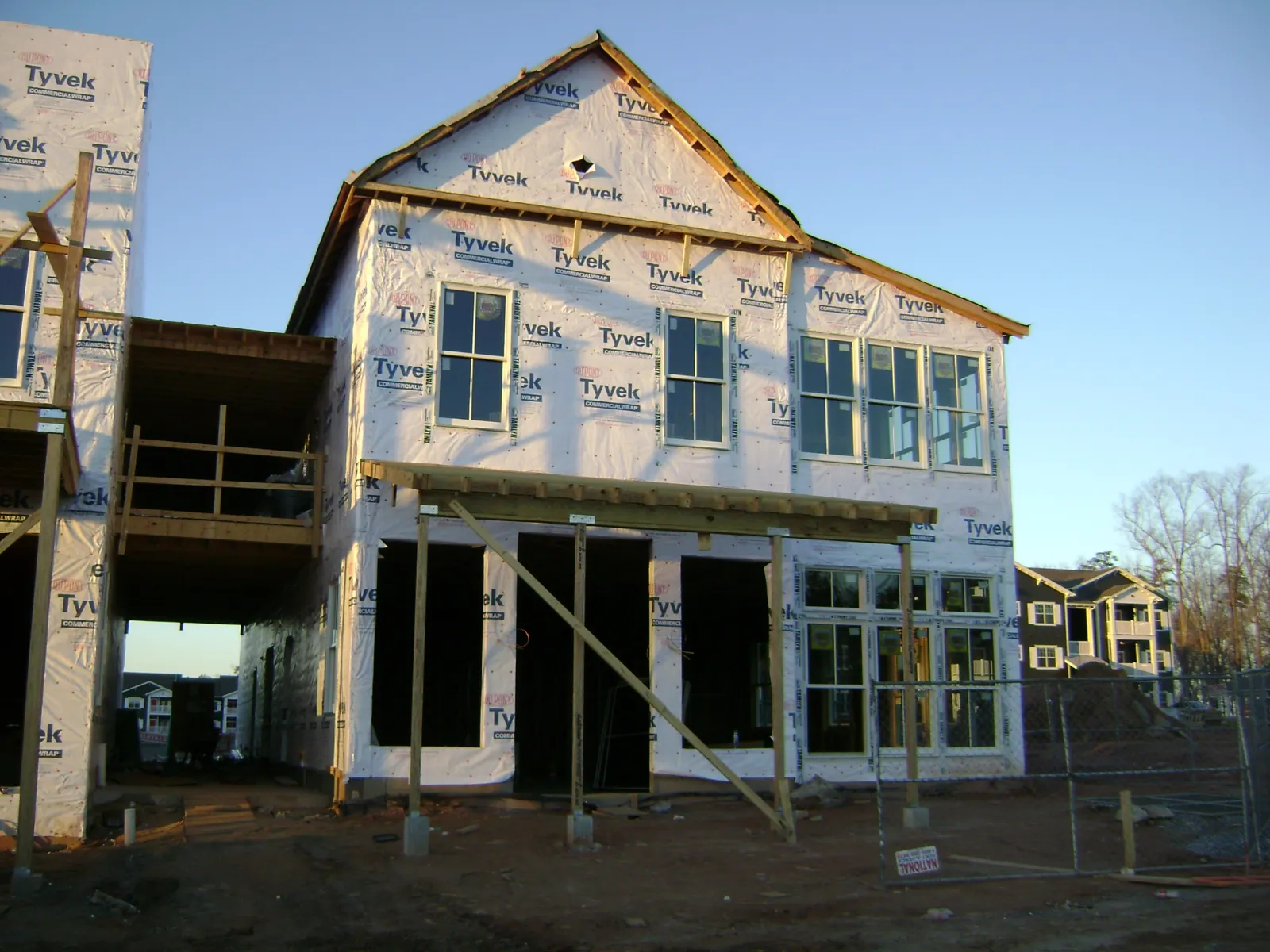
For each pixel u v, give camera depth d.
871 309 17.66
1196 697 24.78
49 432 10.03
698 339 16.41
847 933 8.55
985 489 17.86
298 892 9.80
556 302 15.69
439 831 12.48
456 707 22.38
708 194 16.80
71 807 12.12
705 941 8.34
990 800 15.88
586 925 8.79
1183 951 7.93
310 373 17.97
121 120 13.86
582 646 12.16
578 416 15.49
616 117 16.47
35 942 8.20
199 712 23.86
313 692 17.17
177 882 9.94
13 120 13.42
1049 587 69.06
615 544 15.88
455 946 8.22
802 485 16.66
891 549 17.12
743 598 20.31
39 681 9.77
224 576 20.56
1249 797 11.54
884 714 16.69
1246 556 66.00
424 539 12.05
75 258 10.42
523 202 15.61
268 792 15.69
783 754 12.89
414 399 14.79
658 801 14.92
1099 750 21.83
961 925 8.79
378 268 14.91
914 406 17.66
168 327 16.38
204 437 21.83
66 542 12.79
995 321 18.30
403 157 15.02
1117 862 11.27
